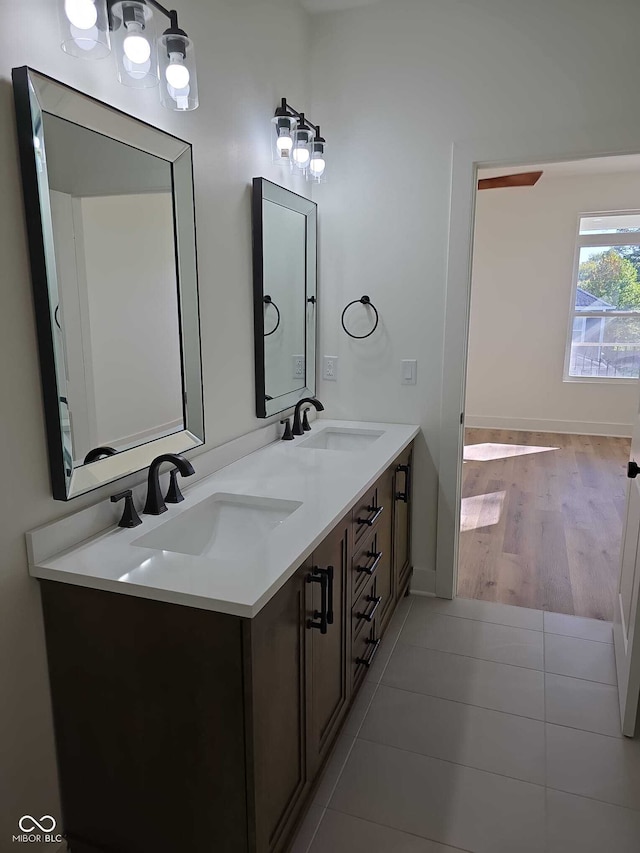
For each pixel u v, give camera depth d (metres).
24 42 1.22
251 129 2.19
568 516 4.09
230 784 1.28
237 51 2.06
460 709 2.09
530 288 6.52
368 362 2.85
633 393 6.39
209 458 2.01
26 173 1.23
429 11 2.50
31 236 1.26
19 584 1.31
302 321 2.71
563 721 2.03
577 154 2.41
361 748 1.90
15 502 1.28
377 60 2.61
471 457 5.64
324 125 2.73
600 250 6.30
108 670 1.33
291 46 2.49
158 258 1.67
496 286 6.64
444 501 2.82
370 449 2.35
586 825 1.62
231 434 2.19
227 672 1.22
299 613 1.46
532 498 4.46
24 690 1.34
